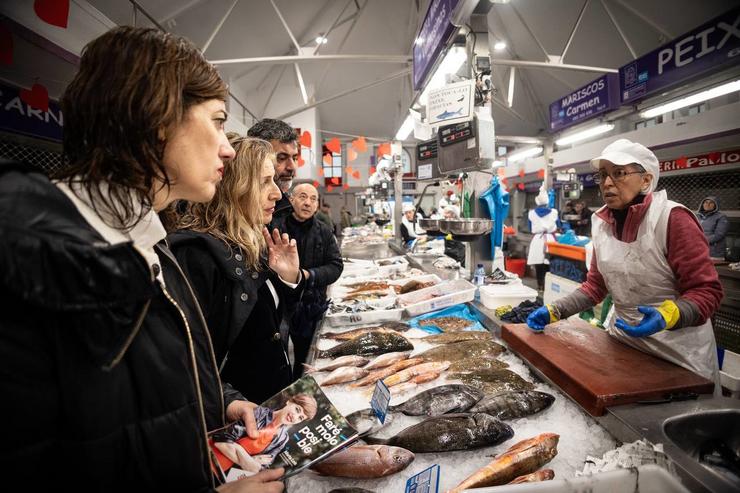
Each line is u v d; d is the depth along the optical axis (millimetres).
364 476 900
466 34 2537
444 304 2271
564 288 3488
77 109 535
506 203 2914
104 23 2863
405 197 14852
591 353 1317
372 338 1777
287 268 1541
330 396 1364
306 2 8641
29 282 393
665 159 6543
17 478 443
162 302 600
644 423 941
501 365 1507
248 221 1247
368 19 10008
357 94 14008
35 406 442
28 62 2521
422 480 811
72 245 416
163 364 572
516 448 914
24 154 3002
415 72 3629
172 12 6129
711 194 6020
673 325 1207
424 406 1202
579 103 6473
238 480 670
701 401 1040
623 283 1520
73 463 475
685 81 4480
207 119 612
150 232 614
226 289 1159
